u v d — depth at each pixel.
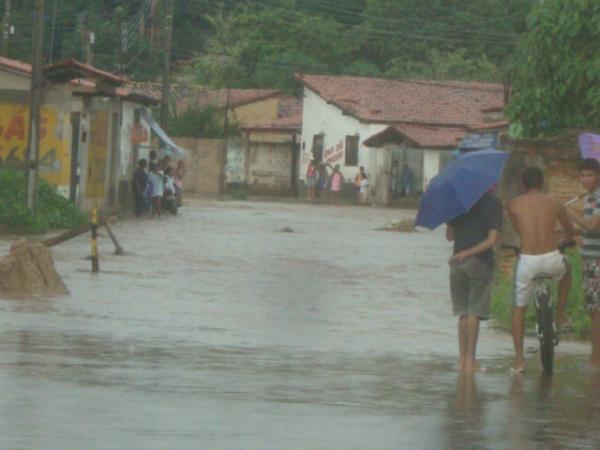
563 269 20.78
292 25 133.75
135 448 12.99
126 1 121.69
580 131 35.03
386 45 130.25
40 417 14.60
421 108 113.44
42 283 30.91
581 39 37.59
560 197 35.28
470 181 20.73
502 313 28.31
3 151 61.91
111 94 65.75
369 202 109.56
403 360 22.27
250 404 16.36
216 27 134.50
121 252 44.50
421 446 13.86
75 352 21.17
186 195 110.38
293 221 74.62
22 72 61.34
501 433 14.95
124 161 77.56
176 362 20.58
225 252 48.56
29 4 119.31
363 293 35.88
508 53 129.12
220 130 115.19
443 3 126.88
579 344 25.53
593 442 14.69
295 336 25.52
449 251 54.62
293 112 129.50
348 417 15.63
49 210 56.81
